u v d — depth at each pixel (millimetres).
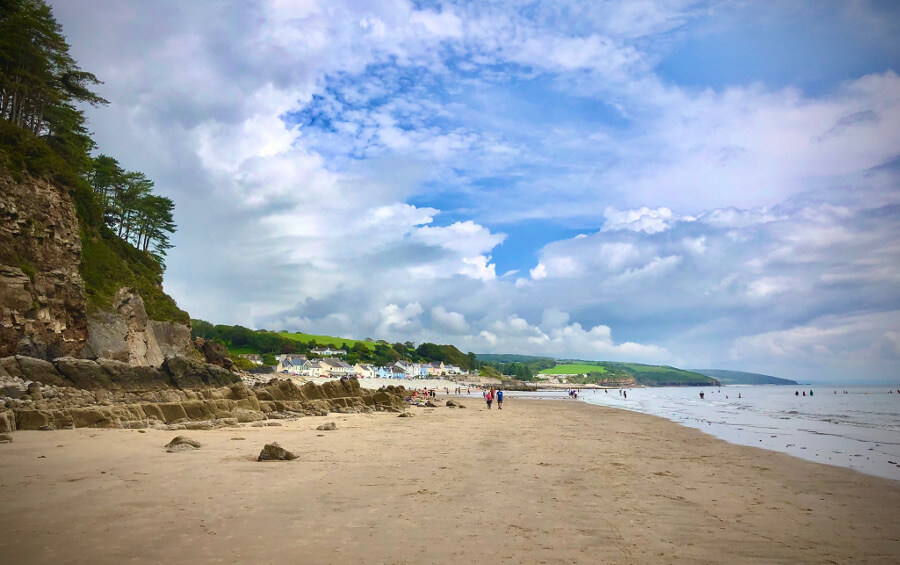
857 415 46562
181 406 28750
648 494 11383
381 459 15672
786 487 12562
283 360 185250
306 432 24203
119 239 76500
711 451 19516
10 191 45281
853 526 9031
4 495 9859
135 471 12516
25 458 14375
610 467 15141
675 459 17125
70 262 50125
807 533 8523
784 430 29625
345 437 22281
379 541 7461
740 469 15227
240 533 7668
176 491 10375
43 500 9477
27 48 59344
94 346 52562
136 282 70062
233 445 18094
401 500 10164
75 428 22781
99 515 8484
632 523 8891
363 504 9734
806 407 65000
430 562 6625
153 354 63906
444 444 20359
